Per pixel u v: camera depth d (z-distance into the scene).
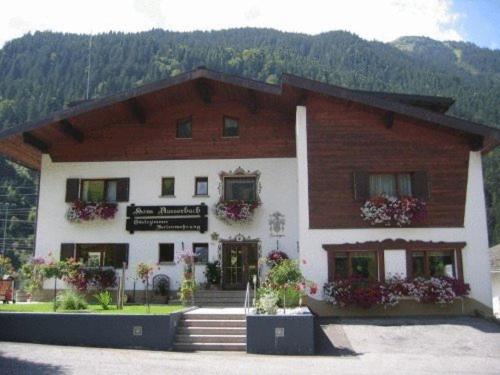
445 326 14.05
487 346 12.21
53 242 19.53
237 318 13.27
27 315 12.52
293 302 15.02
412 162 16.58
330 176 16.53
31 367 9.30
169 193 19.64
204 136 19.77
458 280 15.88
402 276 15.94
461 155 16.62
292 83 16.14
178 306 16.23
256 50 101.12
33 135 19.06
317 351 11.91
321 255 16.12
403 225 16.19
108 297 15.20
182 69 91.12
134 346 12.15
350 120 16.80
